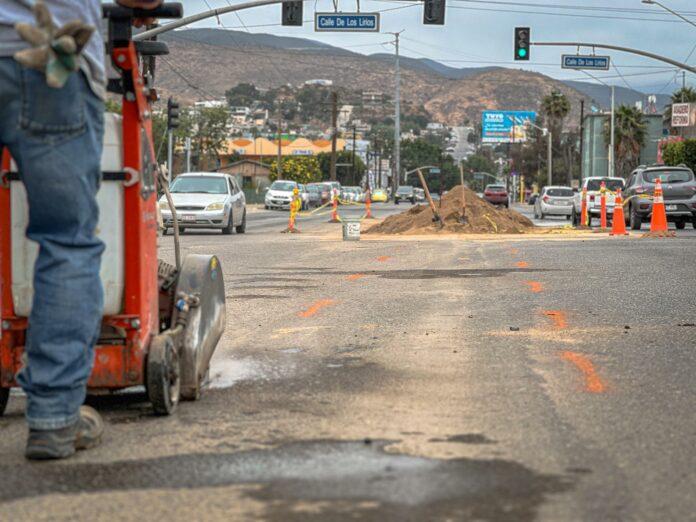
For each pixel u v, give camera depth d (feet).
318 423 26.55
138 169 25.63
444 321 47.24
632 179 162.81
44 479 21.49
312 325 46.29
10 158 24.77
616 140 478.59
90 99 22.66
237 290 62.39
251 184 589.73
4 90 21.84
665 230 129.49
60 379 22.84
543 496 20.10
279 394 30.55
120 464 22.66
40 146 21.98
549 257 87.10
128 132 25.59
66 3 22.07
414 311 51.19
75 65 20.71
